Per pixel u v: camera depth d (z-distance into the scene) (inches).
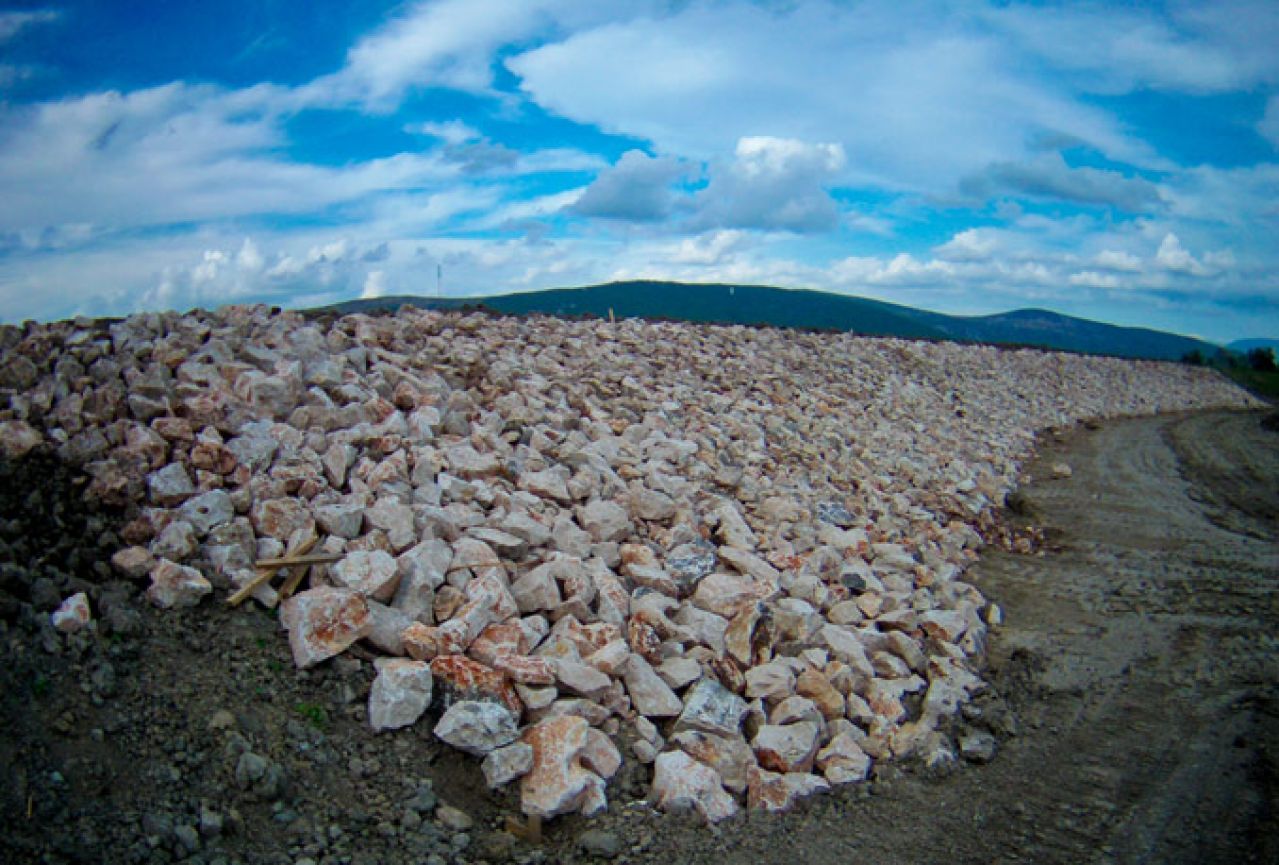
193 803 149.3
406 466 257.4
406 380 321.1
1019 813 189.8
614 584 241.4
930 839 177.9
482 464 276.4
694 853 166.6
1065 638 310.7
